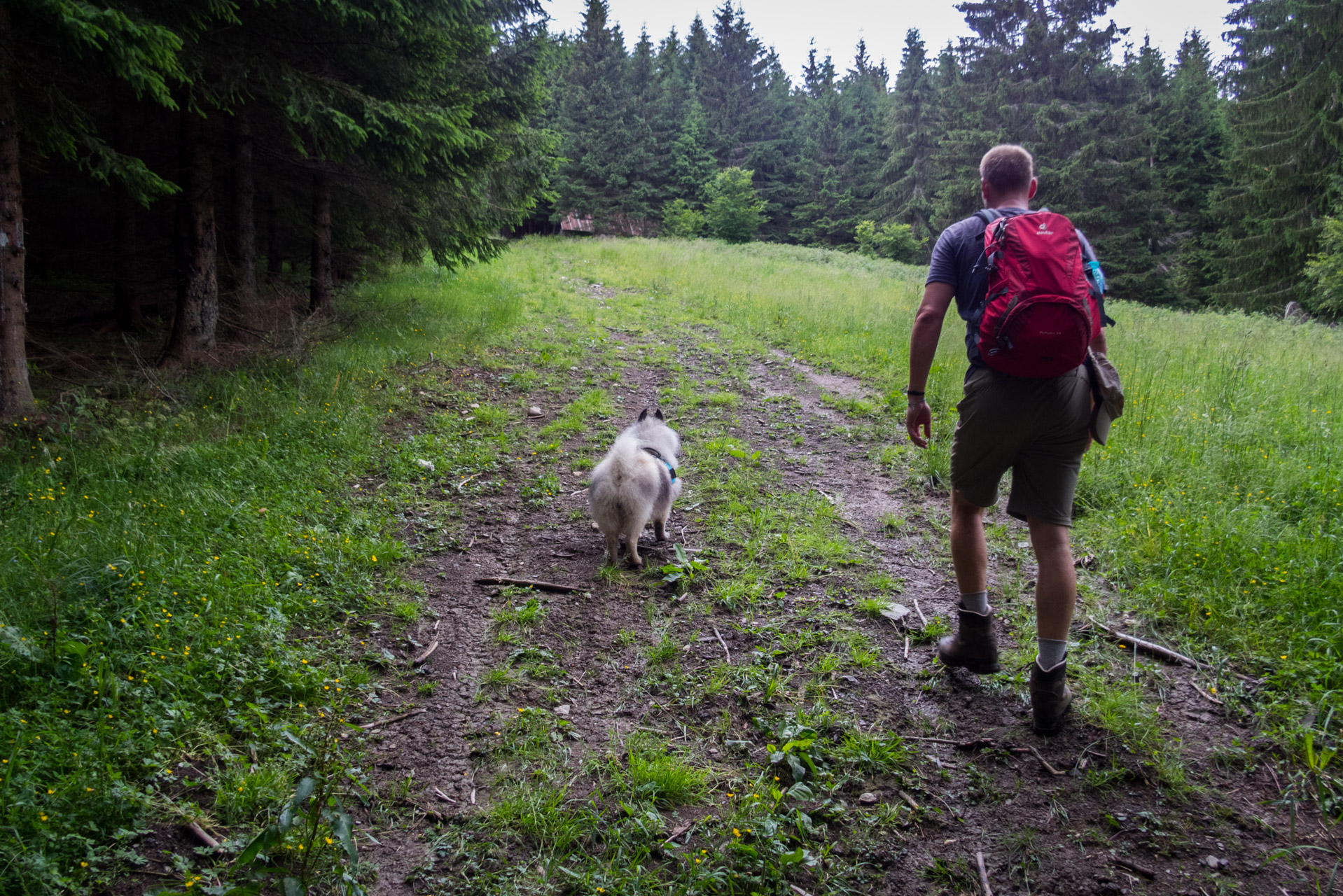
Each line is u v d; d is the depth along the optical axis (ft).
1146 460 18.11
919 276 87.45
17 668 10.02
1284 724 9.59
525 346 34.17
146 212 41.45
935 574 14.44
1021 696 10.50
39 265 42.57
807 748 9.46
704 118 169.48
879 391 27.91
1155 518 14.80
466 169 32.63
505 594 13.66
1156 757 9.16
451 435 22.29
